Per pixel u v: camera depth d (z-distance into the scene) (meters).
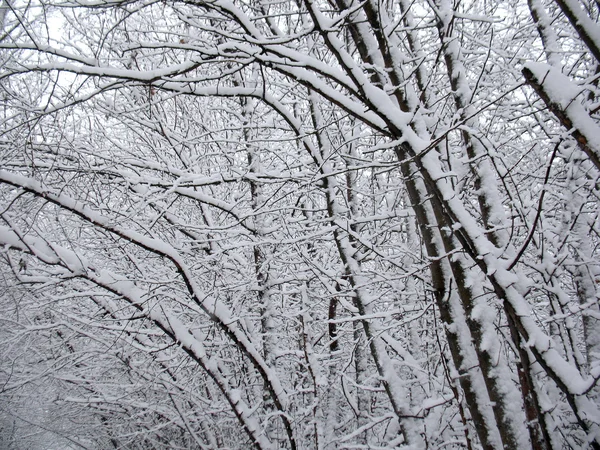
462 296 3.70
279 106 5.38
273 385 5.54
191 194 5.69
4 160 4.56
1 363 8.08
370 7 3.91
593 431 2.85
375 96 3.30
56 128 4.53
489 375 3.43
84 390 8.66
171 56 6.34
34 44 3.25
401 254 5.97
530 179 5.01
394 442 5.27
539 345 2.80
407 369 6.32
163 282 5.22
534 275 5.12
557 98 2.26
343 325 7.55
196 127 7.16
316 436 5.61
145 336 6.50
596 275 4.46
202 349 5.46
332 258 7.75
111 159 5.23
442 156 4.20
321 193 7.05
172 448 8.71
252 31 3.41
